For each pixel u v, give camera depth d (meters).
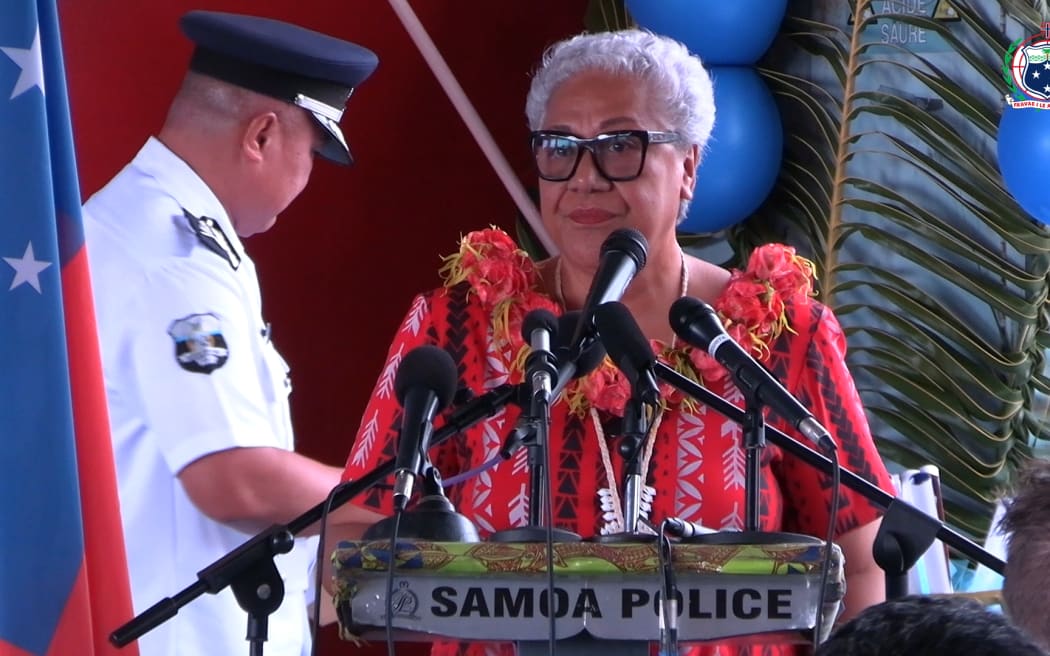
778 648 8.27
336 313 17.84
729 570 6.03
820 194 15.90
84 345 8.79
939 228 15.31
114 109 16.62
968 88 15.29
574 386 8.52
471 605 6.04
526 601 6.03
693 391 7.02
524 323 6.95
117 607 8.73
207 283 10.43
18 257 8.50
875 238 15.54
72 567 8.44
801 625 6.02
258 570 6.82
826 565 6.01
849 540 8.60
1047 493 6.45
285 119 11.33
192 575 10.34
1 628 8.30
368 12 17.77
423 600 6.04
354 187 17.86
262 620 6.83
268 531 6.84
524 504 8.53
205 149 11.11
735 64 15.20
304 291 17.70
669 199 8.75
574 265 8.83
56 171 8.83
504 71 18.38
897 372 15.55
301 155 11.54
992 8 15.03
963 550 6.86
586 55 8.70
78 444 8.74
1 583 8.32
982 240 15.45
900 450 15.63
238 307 10.61
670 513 8.47
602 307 6.78
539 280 9.11
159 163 10.95
